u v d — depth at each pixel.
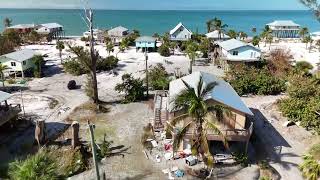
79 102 53.59
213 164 33.03
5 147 38.22
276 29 145.50
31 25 134.00
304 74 65.25
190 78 43.53
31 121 45.50
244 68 66.00
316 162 30.86
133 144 39.59
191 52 77.94
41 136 38.03
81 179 32.44
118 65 78.88
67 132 42.09
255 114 49.19
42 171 21.41
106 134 42.03
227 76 62.66
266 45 116.94
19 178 20.72
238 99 39.84
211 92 35.66
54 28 132.50
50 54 93.38
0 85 62.44
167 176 33.06
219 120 31.84
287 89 56.16
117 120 46.62
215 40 109.06
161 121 42.75
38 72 68.69
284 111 47.81
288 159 36.62
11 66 67.12
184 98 29.64
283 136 42.34
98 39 117.62
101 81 65.62
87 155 36.56
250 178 32.75
